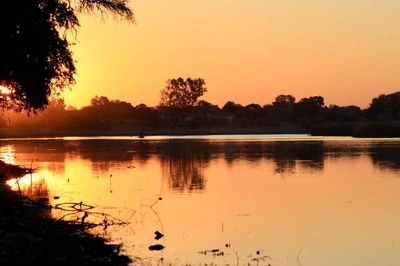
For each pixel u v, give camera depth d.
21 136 115.38
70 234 14.34
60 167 37.88
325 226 16.92
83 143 78.38
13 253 11.45
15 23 23.47
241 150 58.34
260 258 13.33
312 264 12.91
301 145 68.25
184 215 18.66
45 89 28.00
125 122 147.00
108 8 25.67
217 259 13.18
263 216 18.50
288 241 15.03
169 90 161.62
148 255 13.40
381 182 27.67
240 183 27.81
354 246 14.51
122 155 51.31
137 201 21.77
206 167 37.72
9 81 26.67
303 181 28.50
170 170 35.47
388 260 13.26
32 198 22.05
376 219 17.91
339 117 156.88
